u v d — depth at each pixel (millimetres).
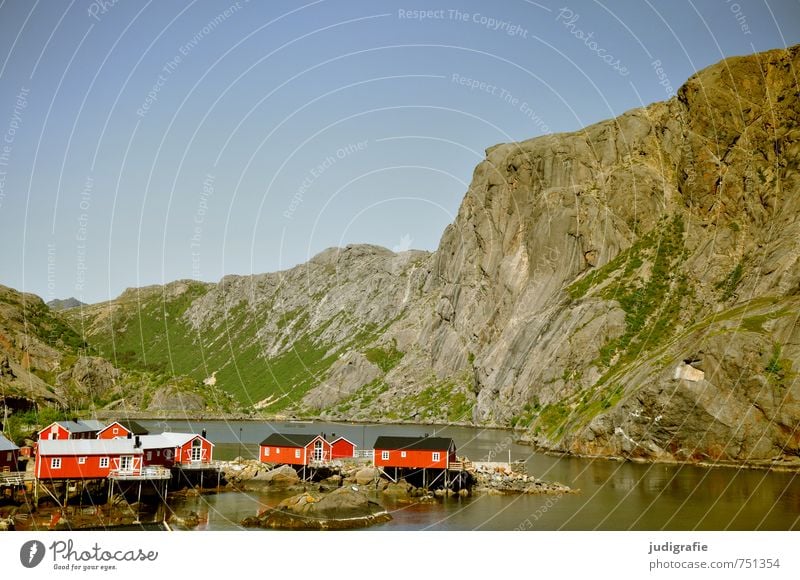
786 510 74688
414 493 89500
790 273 133125
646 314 172750
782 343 115625
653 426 117875
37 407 133625
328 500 75125
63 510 74250
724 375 113438
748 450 108750
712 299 164375
